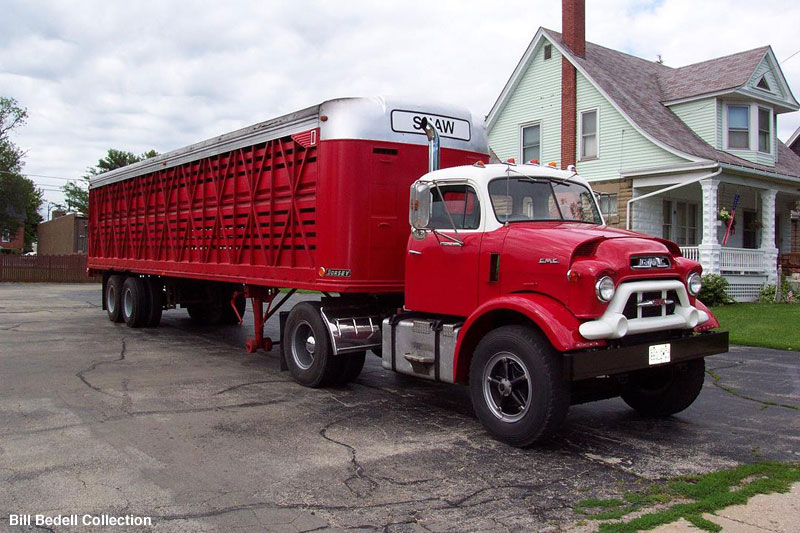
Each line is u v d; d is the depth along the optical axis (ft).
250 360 31.78
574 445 18.35
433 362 20.66
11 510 13.43
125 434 18.86
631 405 21.98
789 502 13.97
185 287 43.88
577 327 16.87
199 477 15.46
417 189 20.62
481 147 27.02
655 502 14.07
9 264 111.45
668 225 68.74
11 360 30.81
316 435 19.06
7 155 176.65
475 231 19.99
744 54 69.72
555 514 13.46
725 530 12.53
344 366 25.43
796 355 33.73
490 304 18.37
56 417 20.62
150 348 35.14
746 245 76.84
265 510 13.57
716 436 19.36
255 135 28.96
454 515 13.39
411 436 19.07
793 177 67.46
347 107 24.00
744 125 67.36
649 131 62.54
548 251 17.81
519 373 18.29
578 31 70.90
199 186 34.65
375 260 24.18
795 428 20.27
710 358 32.76
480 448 17.94
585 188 22.68
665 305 18.61
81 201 245.65
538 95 74.13
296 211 26.22
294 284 26.55
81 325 45.44
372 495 14.44
